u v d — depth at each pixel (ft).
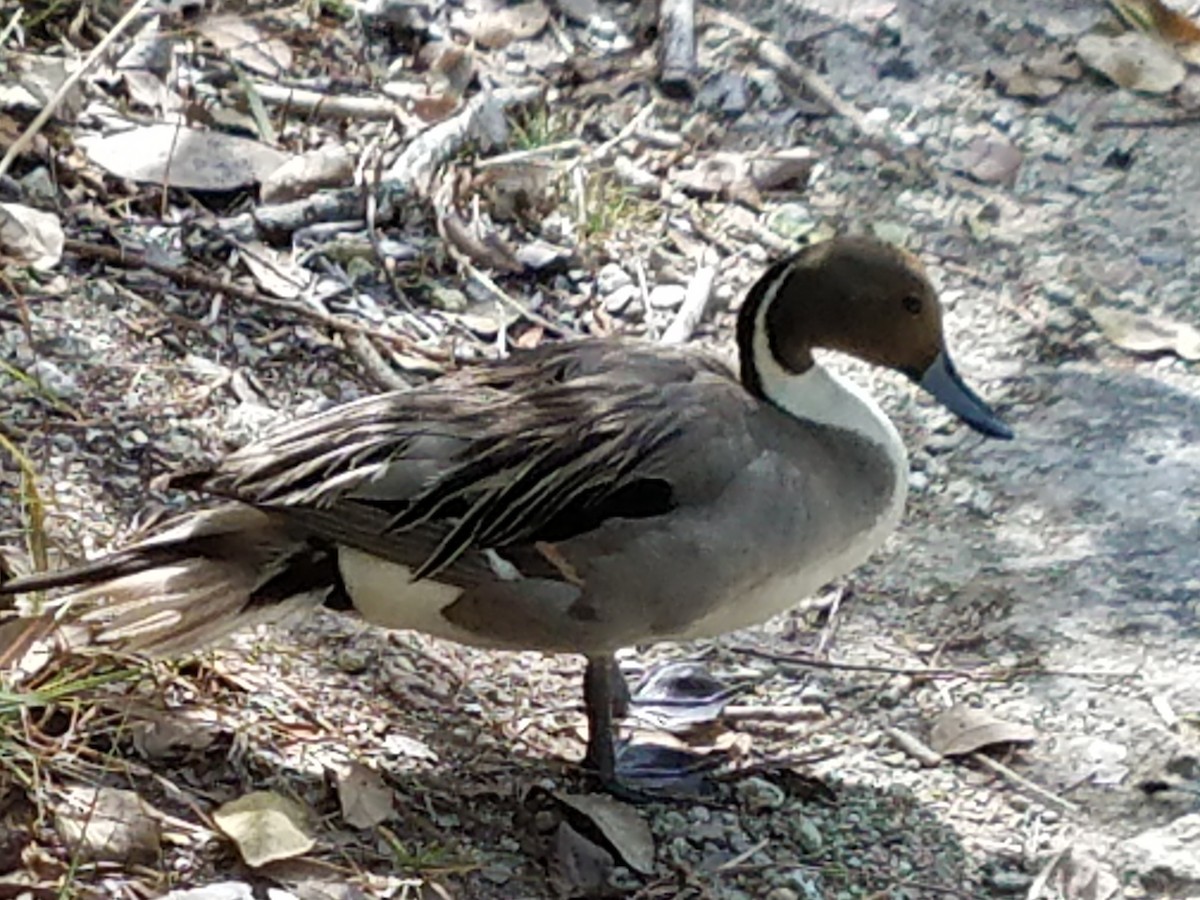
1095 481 20.45
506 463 15.81
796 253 17.16
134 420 19.12
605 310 21.90
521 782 16.62
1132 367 21.93
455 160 23.06
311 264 21.56
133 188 21.74
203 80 23.35
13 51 22.82
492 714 17.37
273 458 15.72
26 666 15.98
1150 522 19.99
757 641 18.66
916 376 17.40
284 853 15.16
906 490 17.04
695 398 16.30
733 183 23.68
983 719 17.74
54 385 19.25
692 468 15.93
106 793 15.28
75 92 22.36
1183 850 16.65
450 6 25.27
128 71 23.06
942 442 20.86
